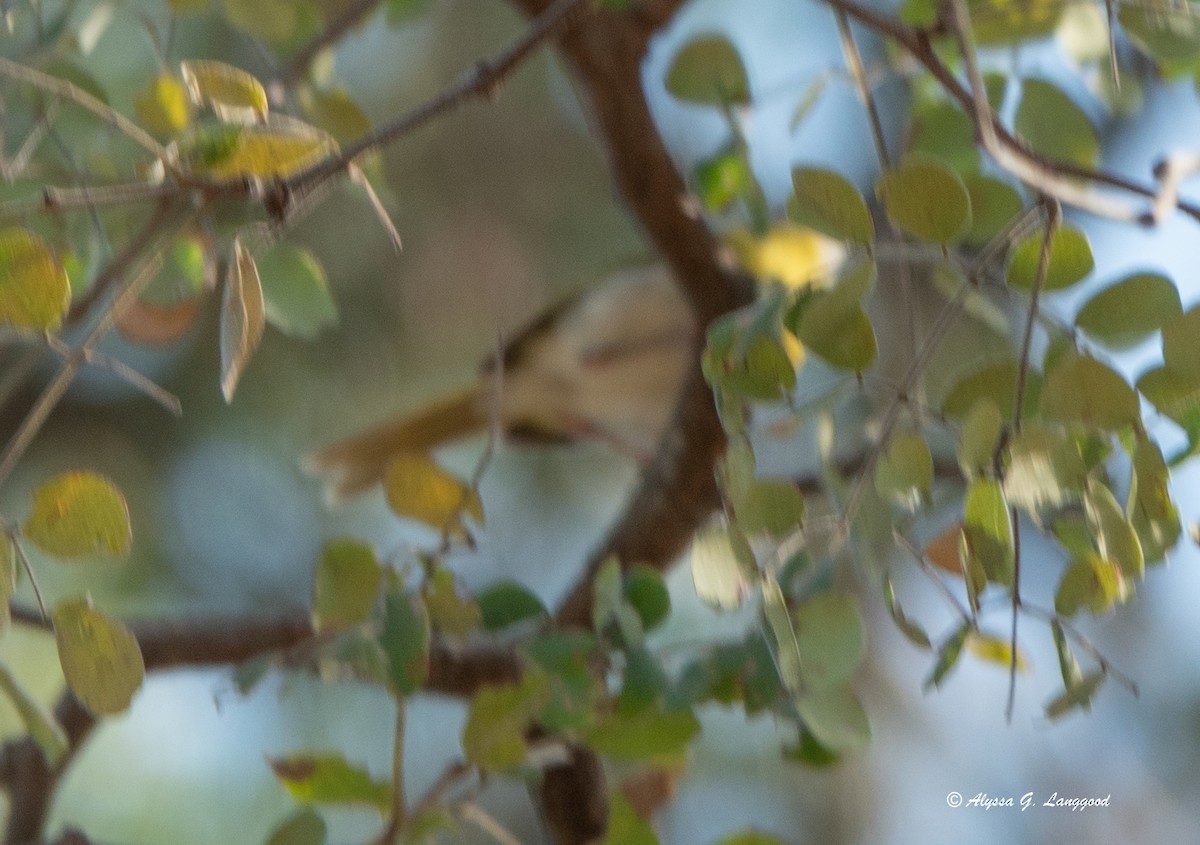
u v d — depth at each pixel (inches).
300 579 247.4
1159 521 88.2
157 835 217.8
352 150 91.4
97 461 249.4
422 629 108.7
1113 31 109.5
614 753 114.3
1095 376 86.0
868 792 247.6
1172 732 251.3
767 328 91.2
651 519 155.7
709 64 150.1
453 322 272.7
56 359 248.5
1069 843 245.6
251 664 117.6
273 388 260.4
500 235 278.2
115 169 135.6
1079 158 132.3
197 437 254.2
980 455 85.6
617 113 152.6
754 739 232.2
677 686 113.5
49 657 195.2
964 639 90.8
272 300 143.2
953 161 140.8
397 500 118.1
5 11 133.6
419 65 270.8
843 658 98.9
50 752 101.6
